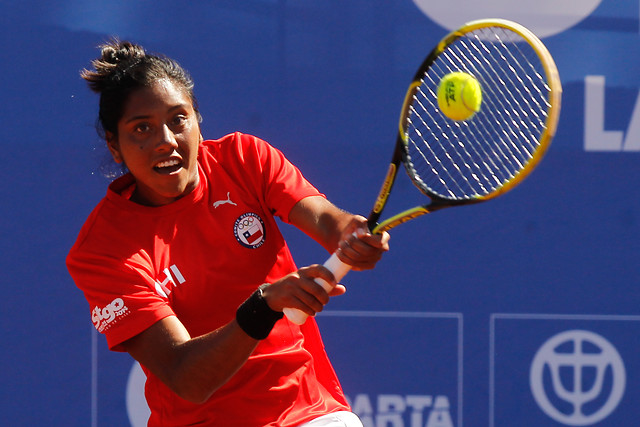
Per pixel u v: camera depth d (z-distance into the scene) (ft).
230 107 42.37
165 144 22.94
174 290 23.67
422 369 42.37
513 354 42.22
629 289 42.04
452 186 38.75
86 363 42.45
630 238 41.96
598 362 42.06
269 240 25.04
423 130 37.70
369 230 21.80
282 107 42.34
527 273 42.16
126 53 24.31
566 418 42.16
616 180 41.86
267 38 42.24
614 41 41.47
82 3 41.81
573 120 41.78
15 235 42.16
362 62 42.19
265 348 23.90
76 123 42.14
